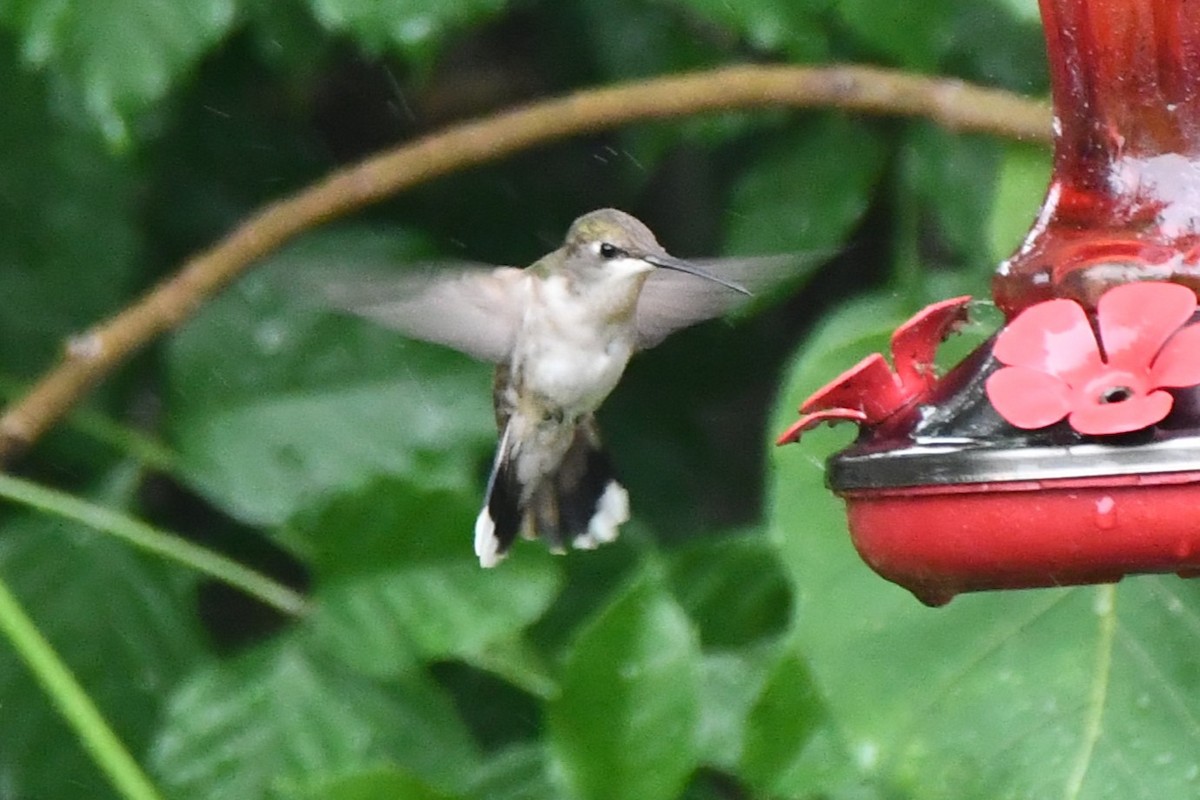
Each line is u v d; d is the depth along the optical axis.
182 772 7.43
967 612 6.44
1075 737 6.27
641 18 8.92
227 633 10.05
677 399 9.77
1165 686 6.31
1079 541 4.79
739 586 7.75
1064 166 5.90
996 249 7.27
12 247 8.76
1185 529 4.69
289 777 7.43
